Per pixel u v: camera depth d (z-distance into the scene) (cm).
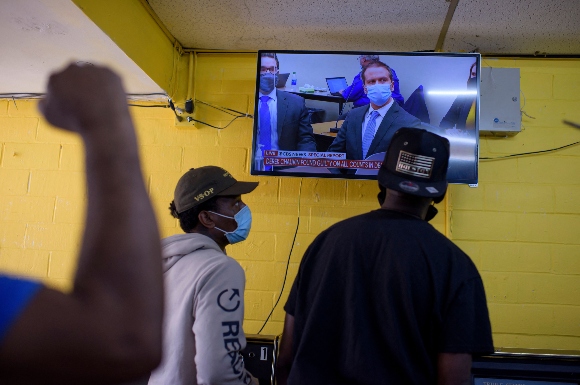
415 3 222
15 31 196
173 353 128
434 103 238
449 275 105
